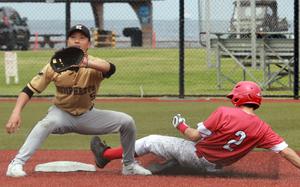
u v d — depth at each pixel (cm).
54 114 1587
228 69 5197
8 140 2325
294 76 3569
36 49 8512
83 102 1578
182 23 3575
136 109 3158
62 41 9388
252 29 3831
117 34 9938
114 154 1642
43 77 1570
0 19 7931
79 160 1900
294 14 3528
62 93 1568
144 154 1628
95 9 8500
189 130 1542
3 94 3778
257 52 3884
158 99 3572
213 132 1530
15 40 7969
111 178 1576
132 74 5097
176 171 1625
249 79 4381
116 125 1595
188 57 6525
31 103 3369
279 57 3853
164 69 5431
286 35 3978
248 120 1511
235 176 1620
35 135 1584
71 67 1514
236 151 1540
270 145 1520
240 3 3931
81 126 1595
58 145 2212
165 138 1602
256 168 1702
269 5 3931
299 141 2272
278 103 3381
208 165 1578
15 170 1573
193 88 4153
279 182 1542
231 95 1545
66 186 1472
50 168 1688
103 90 4044
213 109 3139
